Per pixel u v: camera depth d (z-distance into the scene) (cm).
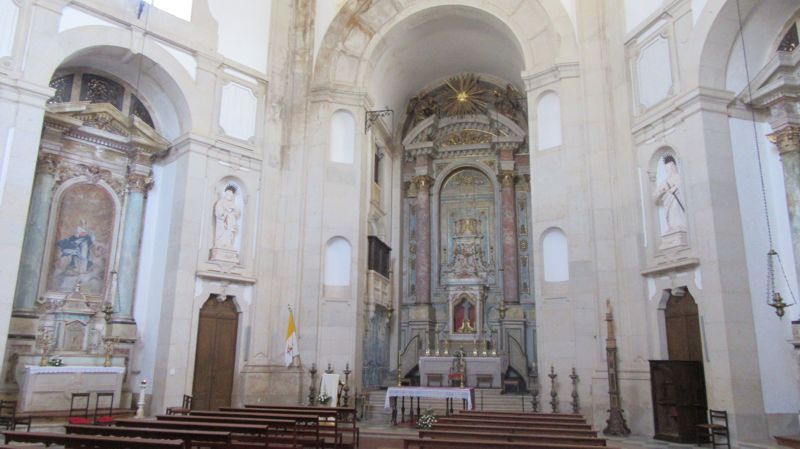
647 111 1380
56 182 1444
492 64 2302
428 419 1305
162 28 1519
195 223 1516
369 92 1945
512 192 2341
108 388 1339
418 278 2336
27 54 1252
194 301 1486
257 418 917
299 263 1661
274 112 1741
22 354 1309
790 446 998
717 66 1234
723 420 1088
